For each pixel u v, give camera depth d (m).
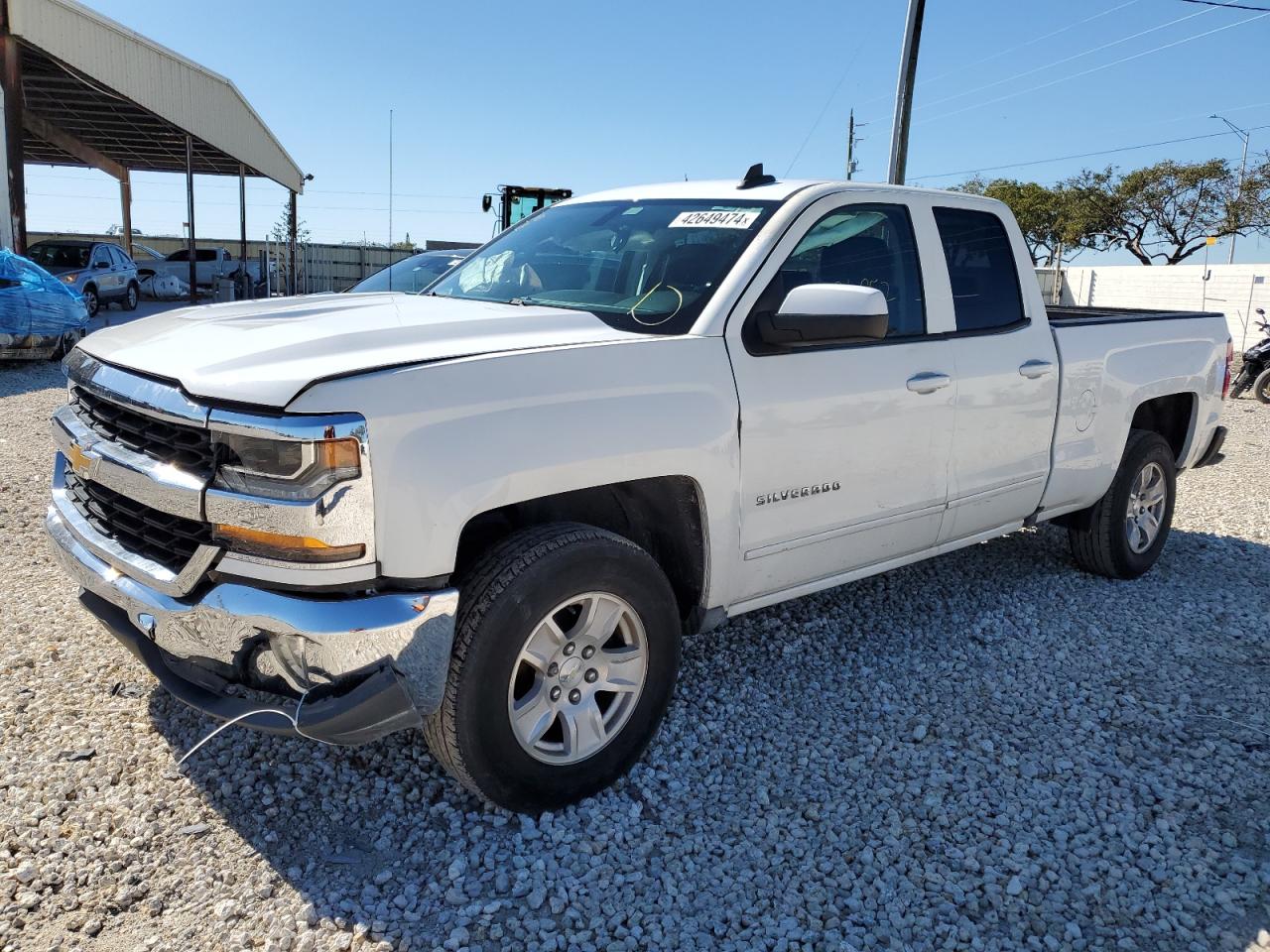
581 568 2.86
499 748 2.78
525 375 2.78
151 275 31.11
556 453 2.78
